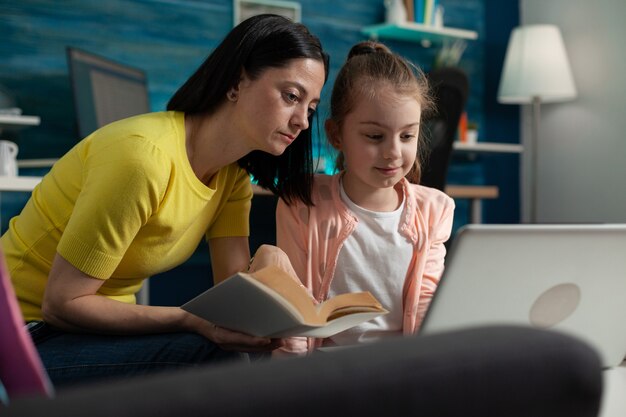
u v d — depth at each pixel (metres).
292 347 1.34
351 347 0.38
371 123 1.41
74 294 1.20
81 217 1.19
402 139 1.43
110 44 3.67
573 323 1.04
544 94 4.48
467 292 0.93
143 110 3.36
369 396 0.35
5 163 2.45
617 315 1.06
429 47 4.79
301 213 1.48
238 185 1.50
